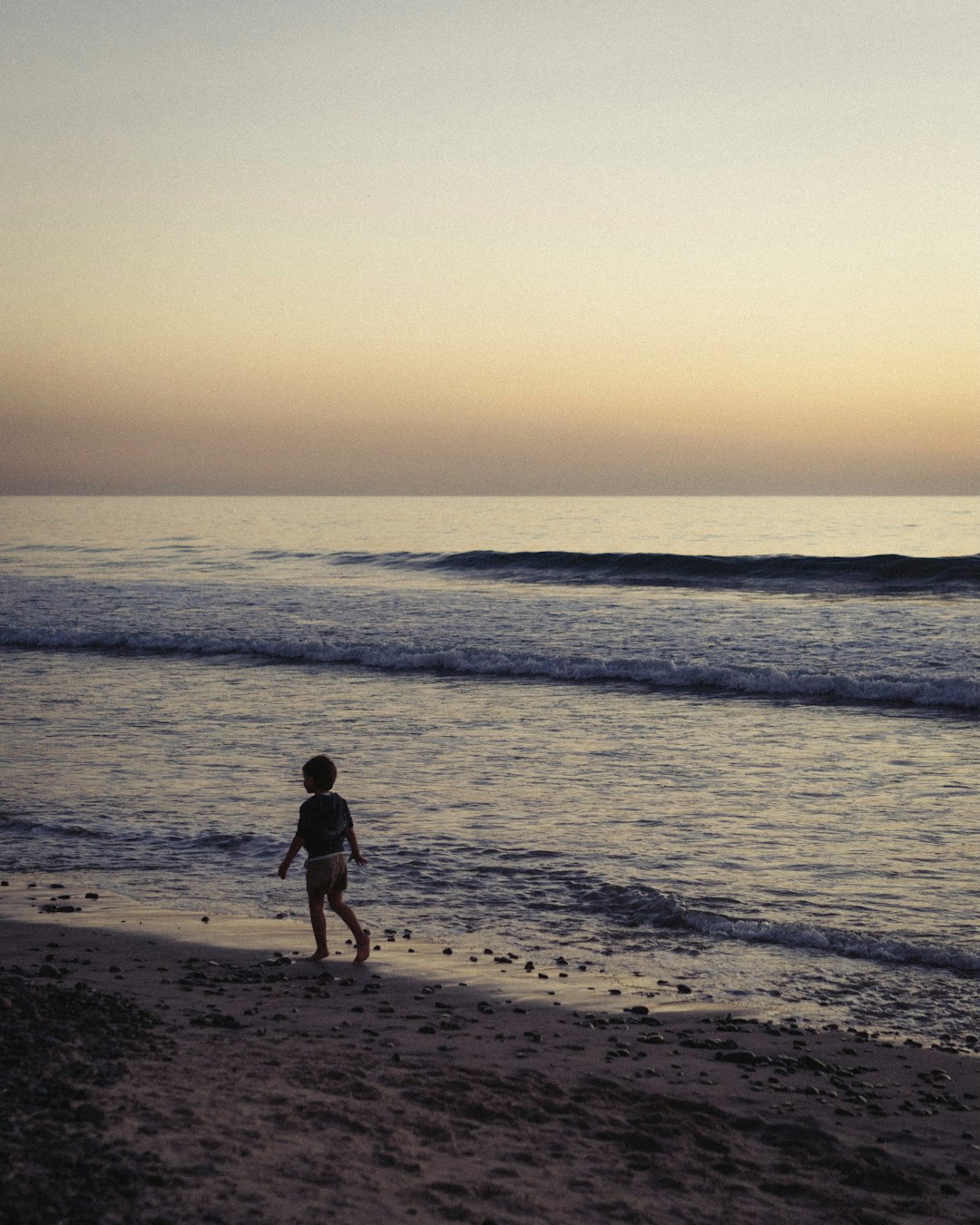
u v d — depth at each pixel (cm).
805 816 1071
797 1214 371
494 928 778
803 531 7806
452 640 2505
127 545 6775
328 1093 443
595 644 2394
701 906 816
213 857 954
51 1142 356
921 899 823
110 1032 500
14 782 1230
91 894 844
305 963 689
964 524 8900
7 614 3102
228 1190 338
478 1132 416
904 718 1641
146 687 1977
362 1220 329
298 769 1286
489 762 1332
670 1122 443
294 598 3459
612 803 1130
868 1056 552
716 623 2684
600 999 633
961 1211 380
